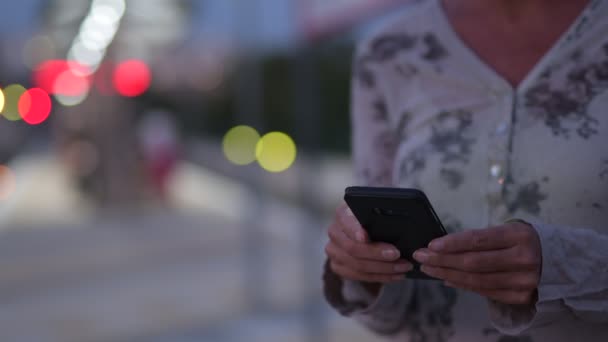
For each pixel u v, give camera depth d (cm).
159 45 809
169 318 430
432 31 109
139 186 897
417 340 110
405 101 110
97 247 656
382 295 103
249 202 558
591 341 93
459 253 84
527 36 100
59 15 766
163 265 580
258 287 484
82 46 805
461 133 102
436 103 105
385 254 91
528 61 100
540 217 94
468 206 100
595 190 91
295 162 1405
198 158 1762
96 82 848
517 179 96
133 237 702
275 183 1129
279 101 1712
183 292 490
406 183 107
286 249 616
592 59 95
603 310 84
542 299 83
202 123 2470
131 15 751
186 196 1047
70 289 509
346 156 1381
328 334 384
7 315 446
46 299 482
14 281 535
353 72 121
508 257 82
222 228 746
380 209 89
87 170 888
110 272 559
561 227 85
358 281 106
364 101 118
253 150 1708
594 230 92
